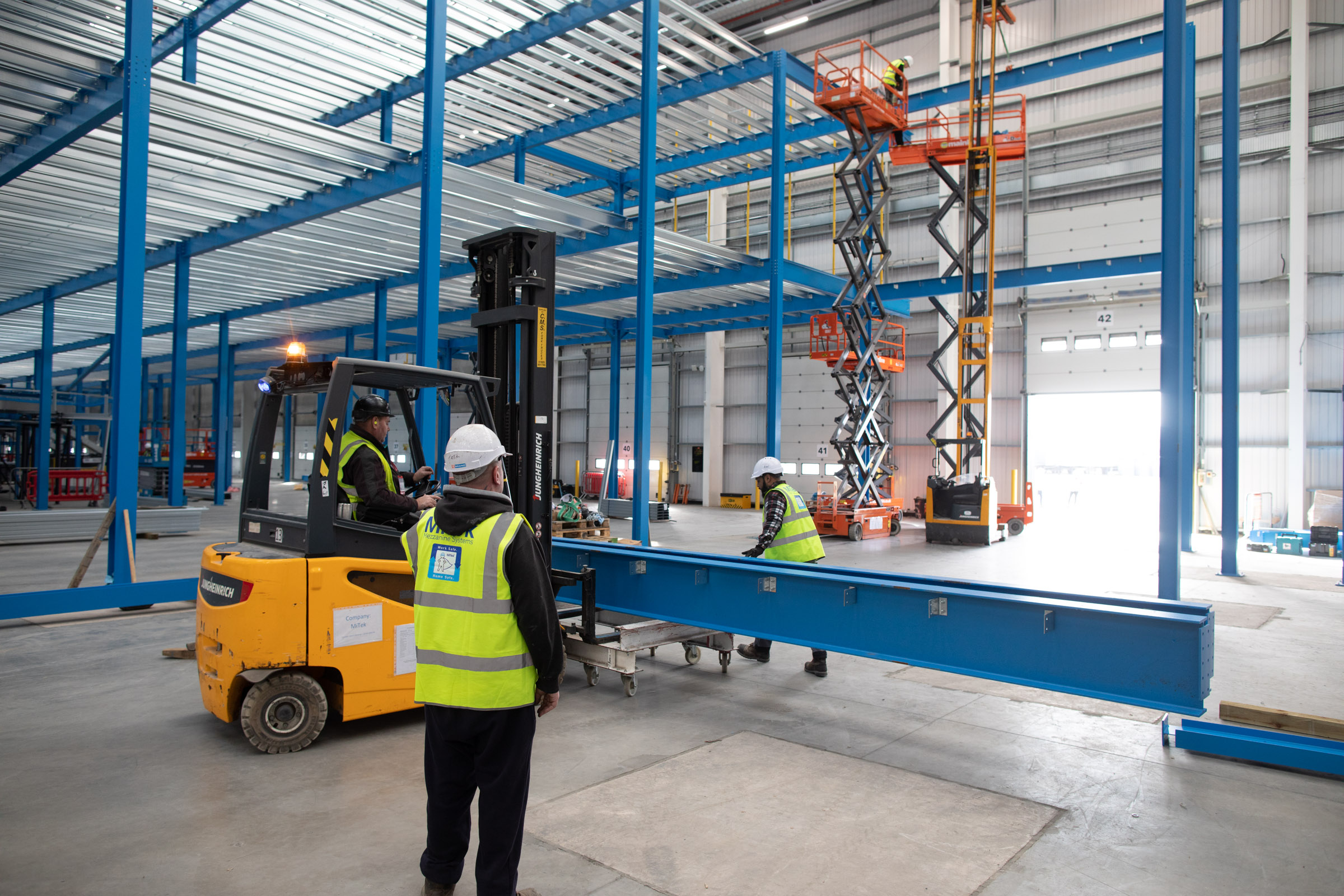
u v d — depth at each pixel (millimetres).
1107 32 20266
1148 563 12852
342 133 9172
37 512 13227
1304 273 17750
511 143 16828
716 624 5363
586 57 13234
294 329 24172
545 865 3107
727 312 20297
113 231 13258
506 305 5508
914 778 4078
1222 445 11633
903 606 4516
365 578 4555
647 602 5816
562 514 14367
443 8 9008
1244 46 18656
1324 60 17797
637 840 3330
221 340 21406
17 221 12781
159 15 10992
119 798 3721
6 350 28469
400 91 13180
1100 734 4816
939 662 4387
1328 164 17750
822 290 16828
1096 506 26016
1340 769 4133
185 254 13750
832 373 17578
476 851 3291
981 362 16031
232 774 4016
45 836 3330
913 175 23109
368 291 17188
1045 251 21078
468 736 2611
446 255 14562
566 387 30844
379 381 4758
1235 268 11531
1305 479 17781
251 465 5121
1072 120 20516
